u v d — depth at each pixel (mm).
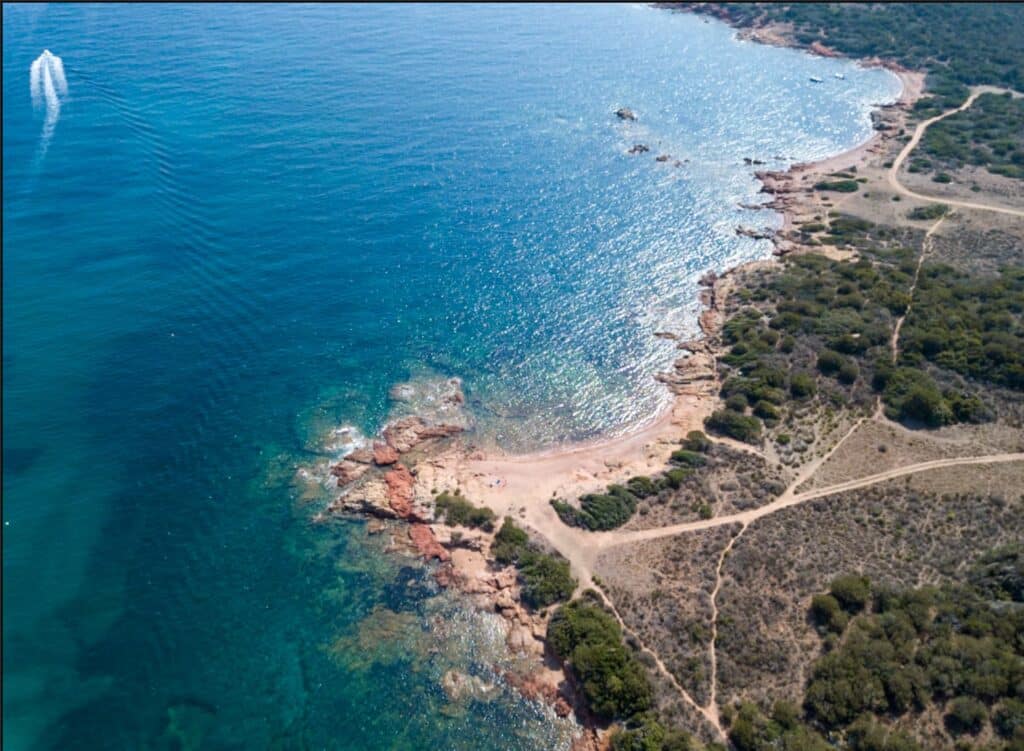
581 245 138875
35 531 82812
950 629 67500
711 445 95188
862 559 76500
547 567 79125
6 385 98562
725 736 63375
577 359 113938
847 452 91562
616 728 66062
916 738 60219
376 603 78500
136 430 95875
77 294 114688
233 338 111438
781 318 115000
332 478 92062
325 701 70125
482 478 93000
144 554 82188
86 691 69875
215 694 70438
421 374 109312
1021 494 81875
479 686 71188
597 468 95125
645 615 74000
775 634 70375
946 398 96438
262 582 80375
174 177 147000
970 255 128125
